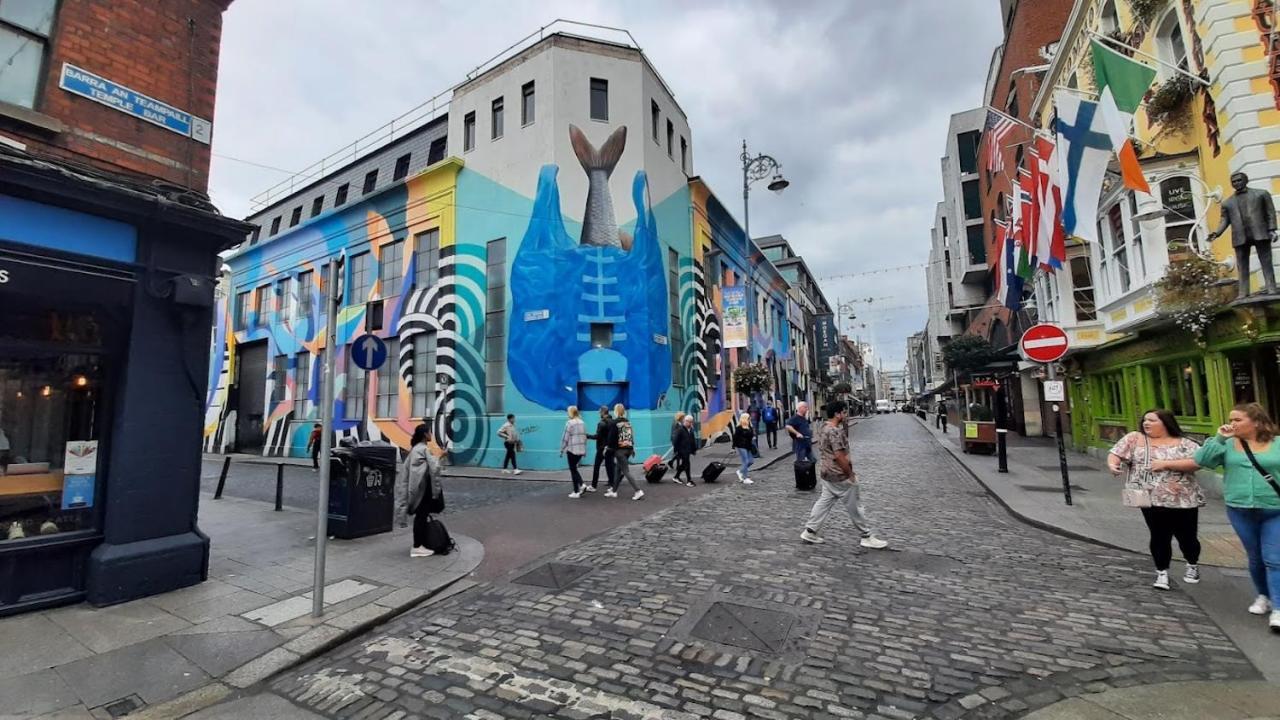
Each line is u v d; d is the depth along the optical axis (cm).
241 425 2586
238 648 428
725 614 482
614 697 354
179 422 576
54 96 525
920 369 9525
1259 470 433
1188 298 875
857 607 492
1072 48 1447
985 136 2972
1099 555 643
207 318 603
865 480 1284
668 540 748
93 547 529
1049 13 2259
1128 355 1271
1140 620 452
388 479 832
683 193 2081
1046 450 1802
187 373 582
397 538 786
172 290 566
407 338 1927
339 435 2112
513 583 590
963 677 368
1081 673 369
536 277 1661
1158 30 1066
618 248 1698
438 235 1914
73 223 515
